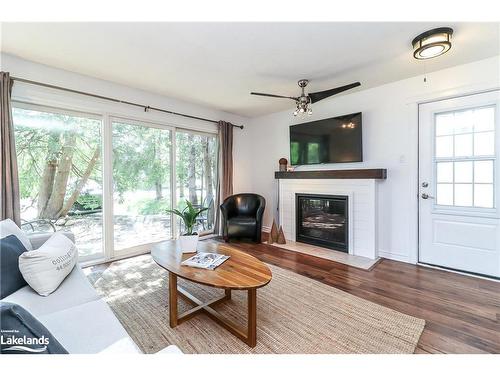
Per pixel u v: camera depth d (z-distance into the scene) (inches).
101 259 123.3
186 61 100.1
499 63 96.3
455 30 78.1
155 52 92.8
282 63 101.7
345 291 91.1
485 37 82.7
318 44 86.7
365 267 114.4
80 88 113.7
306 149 158.2
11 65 96.3
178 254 82.6
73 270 73.6
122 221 132.6
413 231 119.5
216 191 177.0
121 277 103.9
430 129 115.3
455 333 65.9
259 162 196.1
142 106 134.9
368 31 78.6
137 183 138.5
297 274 107.1
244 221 154.9
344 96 142.6
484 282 97.9
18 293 56.6
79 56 96.3
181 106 154.1
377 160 130.6
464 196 107.9
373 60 99.3
